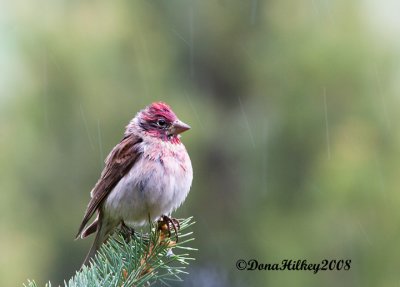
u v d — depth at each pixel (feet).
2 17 45.29
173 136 30.17
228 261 46.32
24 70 44.65
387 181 41.88
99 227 29.78
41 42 44.86
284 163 45.65
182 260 23.52
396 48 44.65
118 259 23.17
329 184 42.93
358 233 42.01
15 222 42.93
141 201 29.04
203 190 47.37
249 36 49.90
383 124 43.29
